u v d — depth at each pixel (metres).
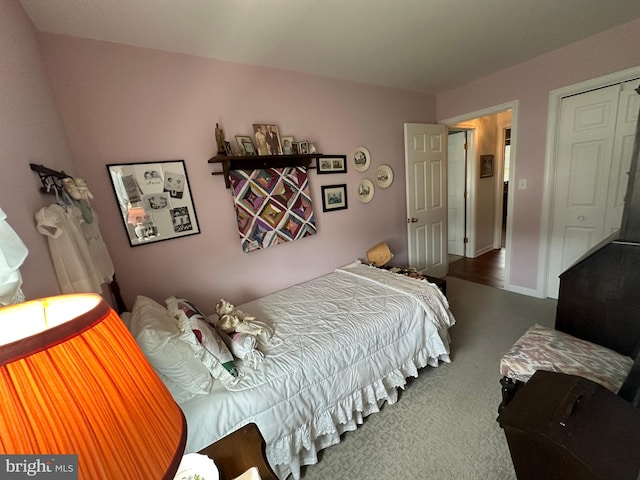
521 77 2.67
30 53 1.19
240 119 2.05
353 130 2.73
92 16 1.34
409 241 3.26
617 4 1.76
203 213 1.97
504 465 1.30
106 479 0.37
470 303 2.97
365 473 1.33
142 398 0.45
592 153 2.44
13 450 0.33
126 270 1.72
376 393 1.63
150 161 1.74
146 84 1.69
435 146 3.32
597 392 1.00
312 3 1.44
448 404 1.68
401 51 2.11
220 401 1.19
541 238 2.83
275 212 2.26
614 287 1.50
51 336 0.36
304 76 2.34
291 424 1.31
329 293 2.13
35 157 0.97
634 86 2.15
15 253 0.56
